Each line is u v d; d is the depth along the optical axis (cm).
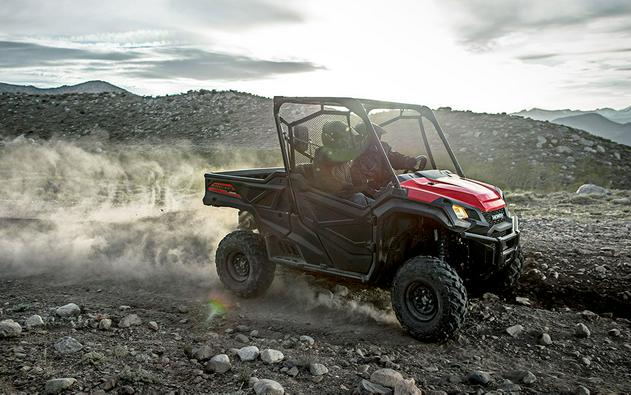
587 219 1051
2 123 5266
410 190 456
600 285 566
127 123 5303
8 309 498
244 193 568
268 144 4384
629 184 2605
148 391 330
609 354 416
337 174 504
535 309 513
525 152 3070
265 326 472
